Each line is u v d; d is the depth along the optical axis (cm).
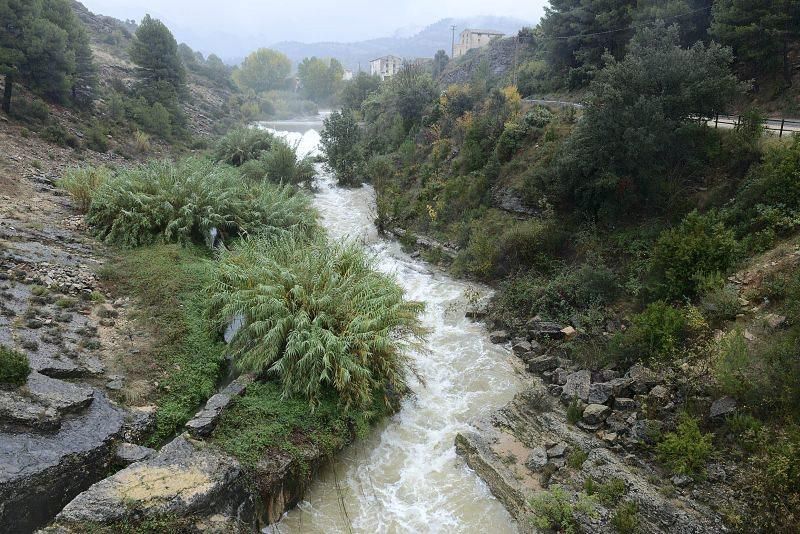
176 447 949
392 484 1101
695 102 1700
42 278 1413
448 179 2689
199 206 1928
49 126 2947
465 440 1182
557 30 3534
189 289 1534
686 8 2570
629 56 1798
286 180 3216
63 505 829
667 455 982
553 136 2275
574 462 1041
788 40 2205
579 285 1608
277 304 1216
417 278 2114
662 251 1416
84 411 979
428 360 1538
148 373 1180
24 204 1884
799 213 1322
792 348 979
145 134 3756
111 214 1841
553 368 1412
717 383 1055
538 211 2058
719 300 1212
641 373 1196
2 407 874
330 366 1152
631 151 1670
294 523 992
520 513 995
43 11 3559
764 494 843
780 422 934
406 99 3925
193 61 7962
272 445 1039
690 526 847
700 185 1695
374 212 2917
